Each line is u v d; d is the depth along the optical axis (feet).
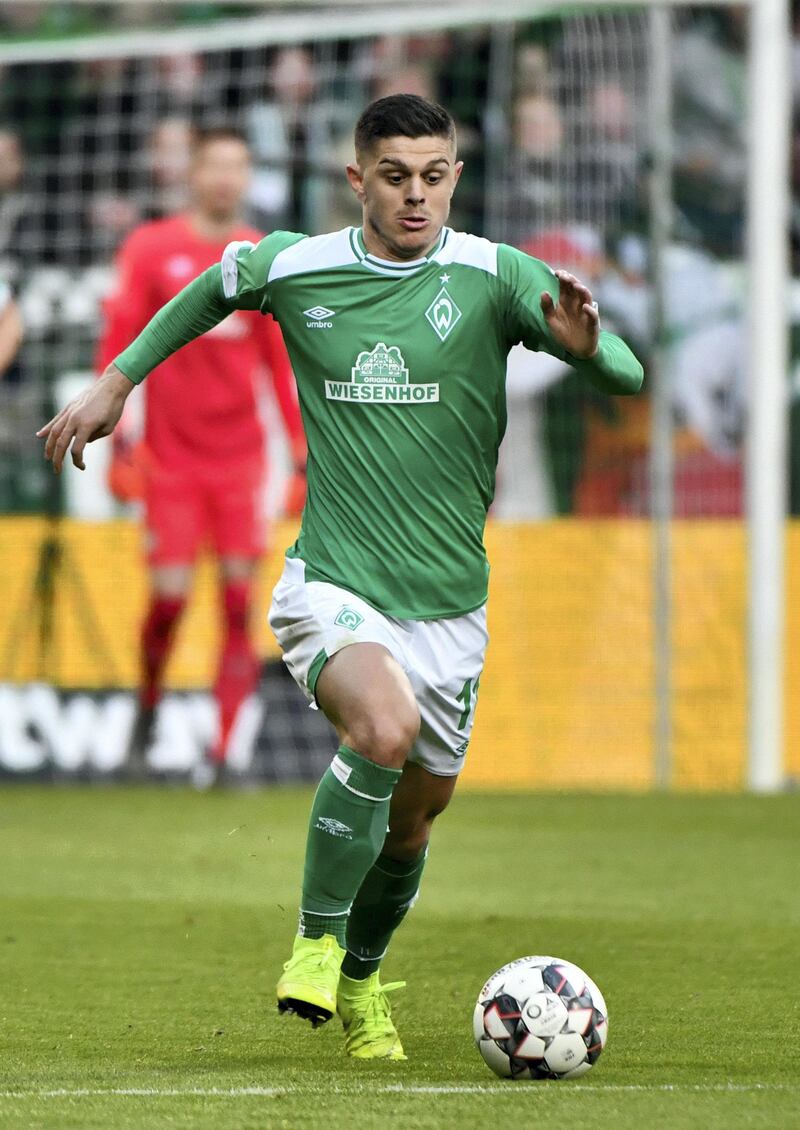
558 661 158.71
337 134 180.86
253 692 154.71
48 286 171.22
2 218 178.50
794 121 181.37
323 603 53.52
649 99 179.52
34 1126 42.19
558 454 168.76
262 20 185.47
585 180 178.09
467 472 54.70
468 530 54.75
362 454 54.54
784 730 160.97
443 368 54.19
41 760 152.46
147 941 78.89
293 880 99.19
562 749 158.20
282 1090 47.29
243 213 174.09
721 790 152.46
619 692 159.02
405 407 54.24
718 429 170.50
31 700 153.48
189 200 179.11
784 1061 52.65
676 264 172.65
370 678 51.44
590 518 165.07
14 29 185.16
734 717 159.94
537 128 177.78
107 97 182.91
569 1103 45.14
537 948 77.15
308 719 156.04
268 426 154.10
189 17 187.01
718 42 182.09
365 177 53.78
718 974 70.49
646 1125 42.24
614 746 158.81
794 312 174.29
